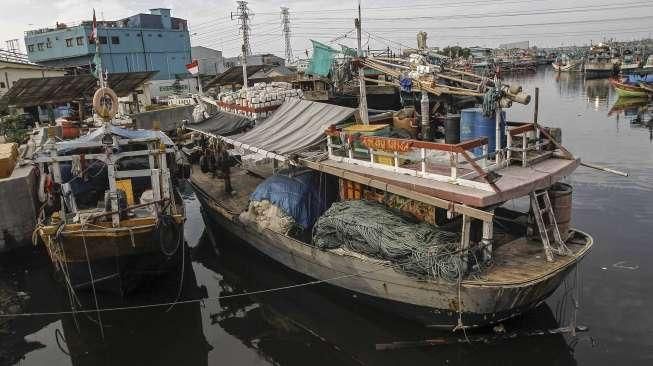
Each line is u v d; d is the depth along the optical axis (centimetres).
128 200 1297
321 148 1302
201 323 1120
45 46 5488
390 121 1335
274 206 1244
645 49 10675
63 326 1137
